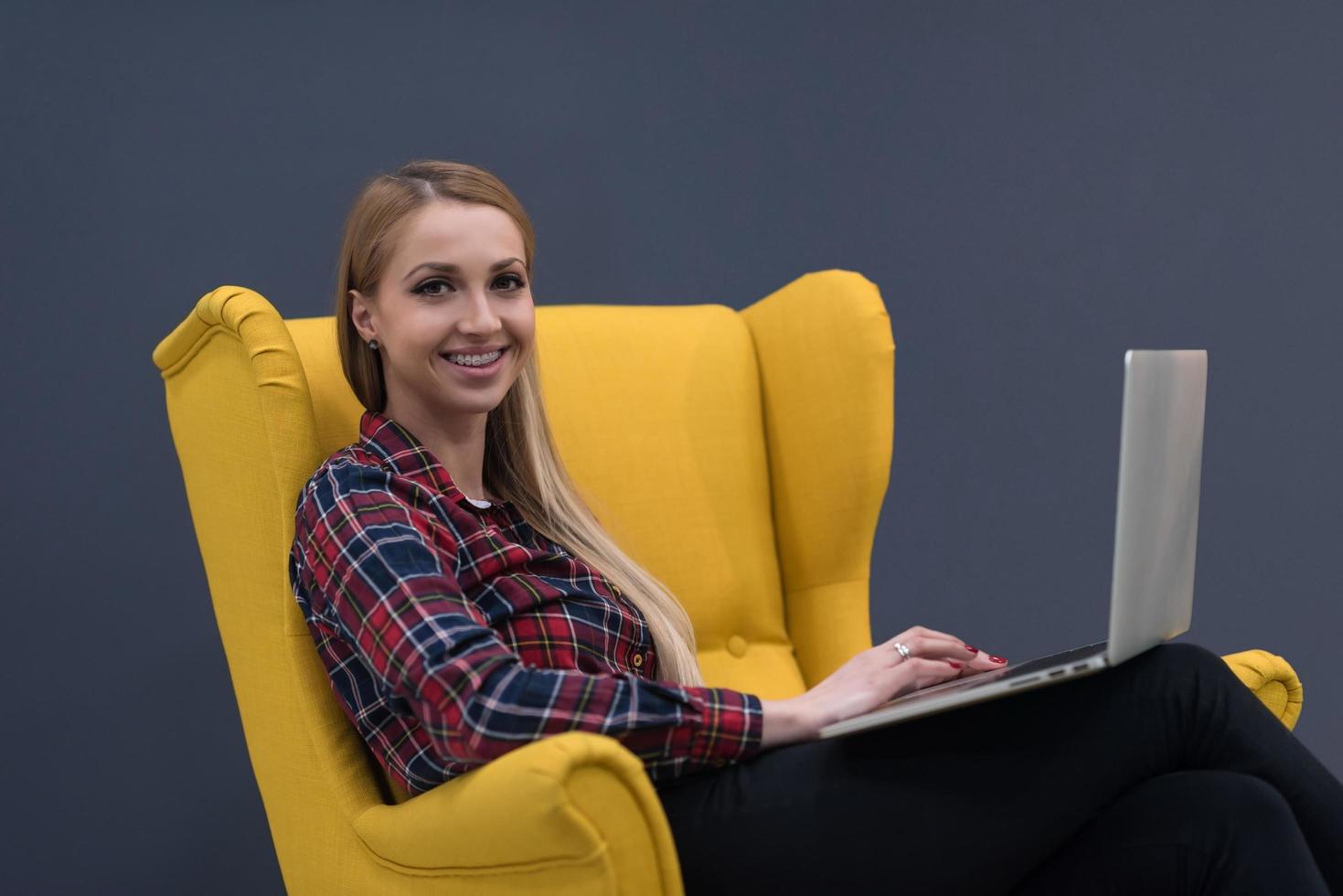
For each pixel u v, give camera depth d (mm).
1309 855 1092
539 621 1384
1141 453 1112
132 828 2271
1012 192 2863
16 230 2195
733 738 1236
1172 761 1187
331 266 2389
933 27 2834
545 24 2555
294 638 1400
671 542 1837
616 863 1060
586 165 2592
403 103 2443
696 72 2684
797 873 1200
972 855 1170
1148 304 2881
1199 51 2863
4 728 2193
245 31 2336
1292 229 2879
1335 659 2916
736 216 2721
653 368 1901
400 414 1500
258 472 1421
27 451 2207
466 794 1123
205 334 1470
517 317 1464
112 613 2262
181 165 2295
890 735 1215
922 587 2865
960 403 2865
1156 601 1174
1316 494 2898
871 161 2812
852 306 1893
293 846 1463
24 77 2195
